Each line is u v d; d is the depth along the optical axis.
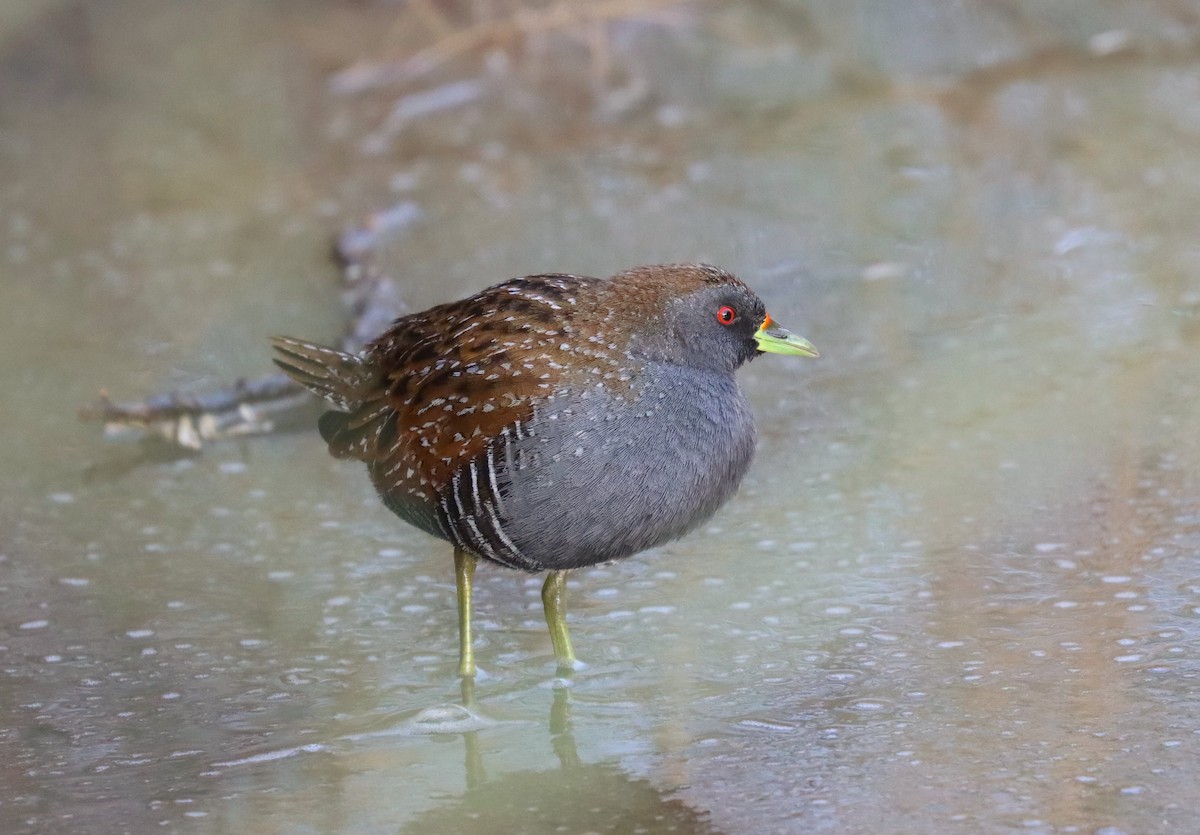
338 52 18.34
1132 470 10.19
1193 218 13.93
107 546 10.16
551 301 8.30
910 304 12.95
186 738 7.94
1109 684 7.79
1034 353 11.98
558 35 18.08
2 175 16.20
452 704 8.21
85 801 7.33
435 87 17.48
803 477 10.61
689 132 16.33
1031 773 7.05
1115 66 17.02
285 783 7.47
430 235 14.52
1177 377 11.36
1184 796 6.78
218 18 19.11
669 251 14.01
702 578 9.45
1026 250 13.66
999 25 17.53
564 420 7.99
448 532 8.39
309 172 16.02
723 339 8.38
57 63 18.27
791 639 8.62
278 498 10.80
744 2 18.22
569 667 8.57
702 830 6.84
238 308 13.49
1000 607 8.73
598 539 8.16
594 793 7.25
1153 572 8.95
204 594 9.55
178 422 11.58
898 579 9.20
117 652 8.86
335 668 8.66
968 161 15.30
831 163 15.42
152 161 16.39
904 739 7.46
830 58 17.41
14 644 8.96
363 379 8.80
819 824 6.80
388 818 7.12
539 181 15.47
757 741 7.59
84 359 12.73
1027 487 10.15
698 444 8.22
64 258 14.53
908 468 10.57
